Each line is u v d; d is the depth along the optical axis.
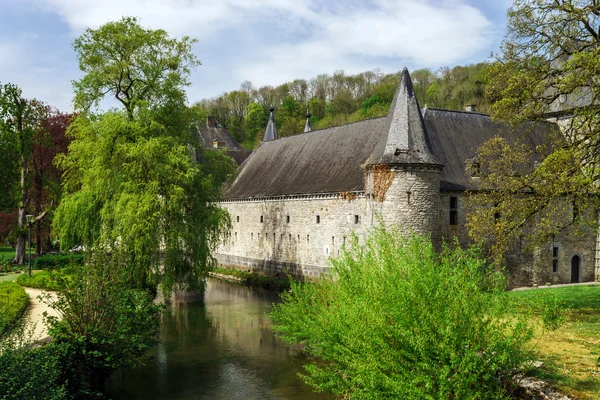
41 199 45.91
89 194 26.02
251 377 17.36
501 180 21.72
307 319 17.05
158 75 27.61
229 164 31.28
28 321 17.58
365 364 11.33
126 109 27.33
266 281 37.31
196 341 21.75
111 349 14.59
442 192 30.05
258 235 42.97
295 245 38.06
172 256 25.31
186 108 28.89
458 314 10.26
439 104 78.50
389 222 27.88
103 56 26.95
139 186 25.08
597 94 18.56
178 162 26.00
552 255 34.38
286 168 43.12
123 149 24.77
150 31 27.45
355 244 15.99
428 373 10.38
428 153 28.17
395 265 12.16
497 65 20.81
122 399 15.41
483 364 10.04
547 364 12.48
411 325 10.48
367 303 11.52
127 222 23.84
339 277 15.64
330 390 15.23
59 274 14.84
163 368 18.28
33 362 11.19
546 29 20.38
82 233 26.38
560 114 37.53
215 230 28.59
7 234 47.06
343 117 90.56
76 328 14.27
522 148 22.08
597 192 19.20
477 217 21.28
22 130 41.81
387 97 89.44
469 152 32.97
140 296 16.50
